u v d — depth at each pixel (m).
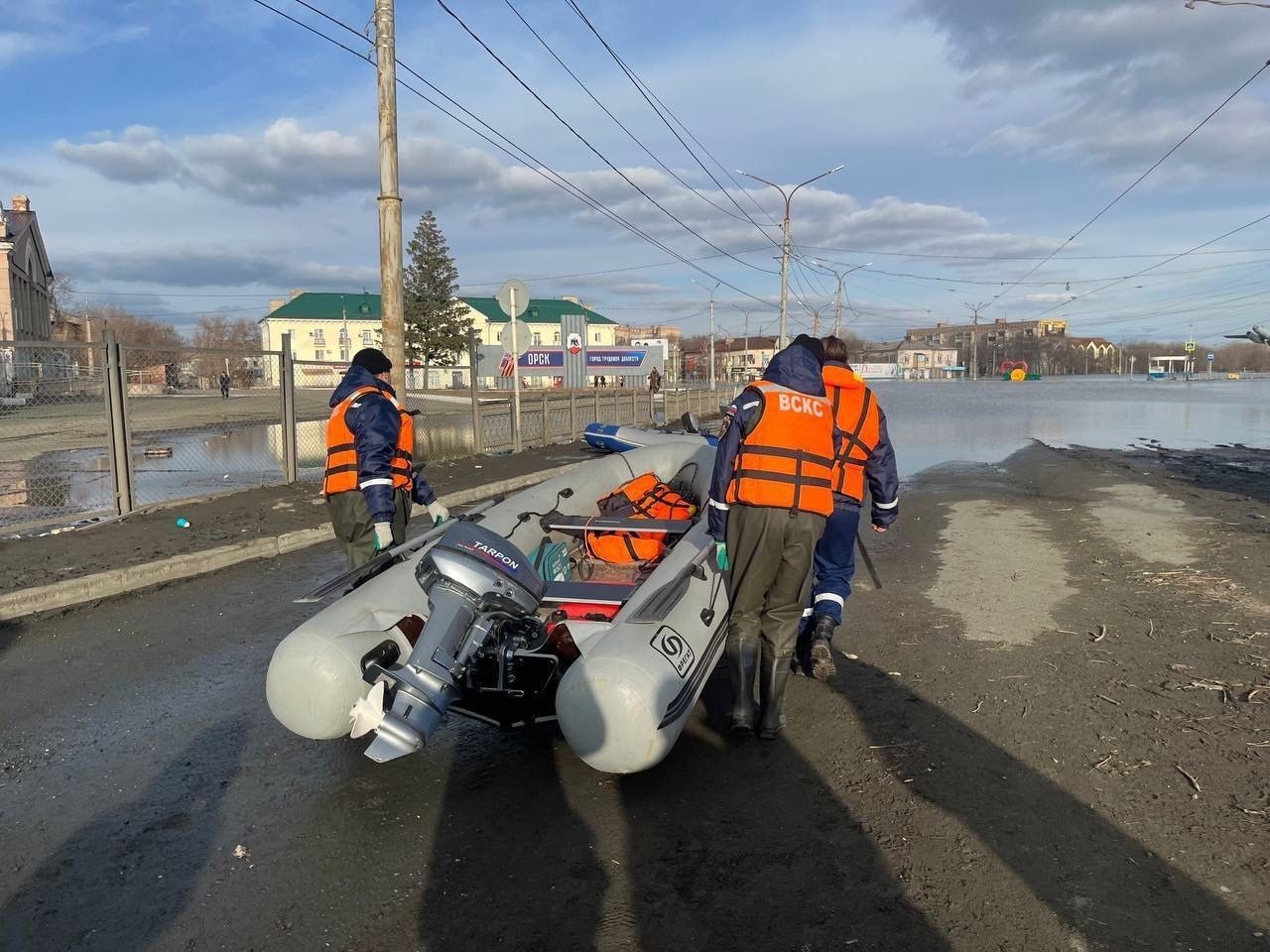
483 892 2.79
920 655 4.94
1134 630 5.28
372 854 3.01
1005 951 2.47
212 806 3.34
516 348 15.39
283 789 3.47
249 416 20.36
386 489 4.30
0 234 46.56
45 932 2.59
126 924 2.63
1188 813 3.18
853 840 3.06
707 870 2.90
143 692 4.47
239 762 3.71
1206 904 2.66
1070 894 2.72
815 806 3.30
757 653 3.90
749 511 3.78
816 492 3.77
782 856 2.97
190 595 6.28
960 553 7.58
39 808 3.31
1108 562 7.04
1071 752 3.69
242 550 7.21
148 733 3.99
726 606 4.14
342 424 4.62
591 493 5.82
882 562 7.29
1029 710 4.13
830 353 4.76
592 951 2.51
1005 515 9.54
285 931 2.60
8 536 7.51
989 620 5.57
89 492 10.53
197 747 3.85
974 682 4.50
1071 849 2.97
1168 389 65.31
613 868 2.92
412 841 3.10
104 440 16.30
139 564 6.45
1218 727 3.89
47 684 4.56
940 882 2.80
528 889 2.81
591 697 3.18
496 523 4.82
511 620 3.42
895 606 5.95
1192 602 5.81
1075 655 4.86
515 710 3.66
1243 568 6.64
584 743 3.21
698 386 63.41
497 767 3.68
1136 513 9.42
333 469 4.65
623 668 3.21
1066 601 5.96
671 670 3.34
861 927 2.59
